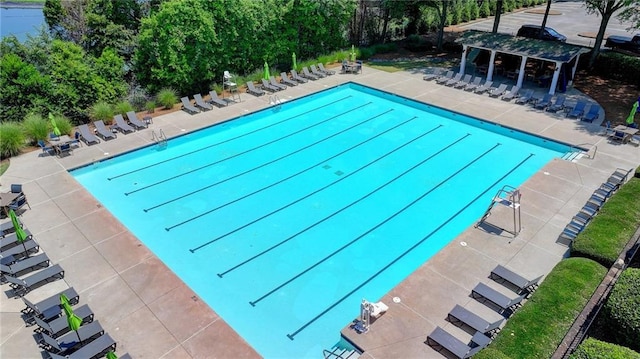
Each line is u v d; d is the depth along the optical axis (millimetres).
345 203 14258
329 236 12766
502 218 12727
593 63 24641
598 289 9547
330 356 8945
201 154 17266
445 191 14891
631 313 8008
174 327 9281
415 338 8789
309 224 13273
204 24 21938
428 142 18203
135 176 15695
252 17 23875
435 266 10828
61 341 8453
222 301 10492
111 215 12984
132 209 13859
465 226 13211
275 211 13852
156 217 13500
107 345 8430
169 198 14453
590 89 22594
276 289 10859
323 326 9852
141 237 12609
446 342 8391
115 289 10242
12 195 13047
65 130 17594
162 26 21484
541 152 17297
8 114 18203
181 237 12633
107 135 17547
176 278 10664
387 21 32125
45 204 13414
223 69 23984
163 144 17594
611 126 18375
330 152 17453
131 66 23125
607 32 36312
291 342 9445
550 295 9148
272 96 22062
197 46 22203
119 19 25719
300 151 17531
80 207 13312
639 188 12828
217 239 12578
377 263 11789
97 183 15219
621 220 11344
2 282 10383
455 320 9164
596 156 16047
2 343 8805
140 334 9086
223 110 20406
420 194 14727
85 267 10898
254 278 11195
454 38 34531
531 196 13719
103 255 11328
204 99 22062
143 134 18062
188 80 22547
